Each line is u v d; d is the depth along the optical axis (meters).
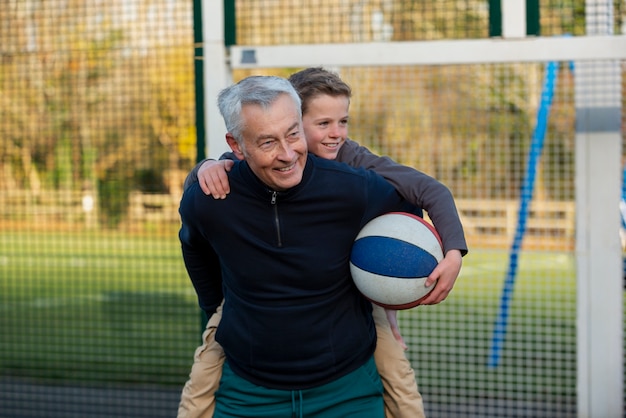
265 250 3.35
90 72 10.03
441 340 6.99
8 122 9.47
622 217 5.21
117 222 16.94
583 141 4.90
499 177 6.34
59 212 13.43
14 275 14.66
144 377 7.19
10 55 5.45
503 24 4.63
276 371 3.50
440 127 6.00
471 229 6.72
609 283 4.90
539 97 6.06
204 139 5.04
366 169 3.61
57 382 7.04
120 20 5.77
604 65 4.85
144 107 11.70
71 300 12.11
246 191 3.33
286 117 3.11
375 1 5.49
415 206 3.69
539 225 7.06
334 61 4.71
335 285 3.45
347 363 3.53
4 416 6.01
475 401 5.89
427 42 4.62
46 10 6.32
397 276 3.38
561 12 5.05
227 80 4.88
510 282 6.07
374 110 5.76
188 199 3.44
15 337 9.50
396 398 3.76
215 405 3.82
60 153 13.18
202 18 4.98
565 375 6.57
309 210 3.33
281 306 3.40
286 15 5.39
